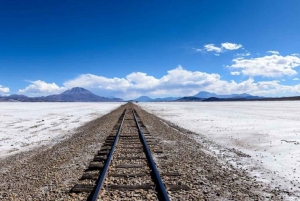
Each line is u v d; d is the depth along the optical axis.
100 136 14.21
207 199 5.19
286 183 6.58
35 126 20.86
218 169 7.53
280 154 10.02
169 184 5.85
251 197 5.43
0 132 17.27
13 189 5.97
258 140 13.22
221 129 17.73
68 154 9.67
